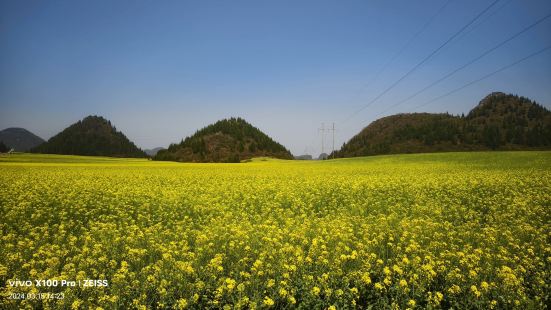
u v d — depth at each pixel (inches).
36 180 1094.4
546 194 716.7
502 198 734.5
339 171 1622.8
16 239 458.9
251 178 1267.2
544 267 366.0
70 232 527.2
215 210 676.7
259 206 727.7
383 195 811.4
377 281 330.0
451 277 315.9
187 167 2284.7
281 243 427.8
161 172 1596.9
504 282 305.0
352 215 615.8
